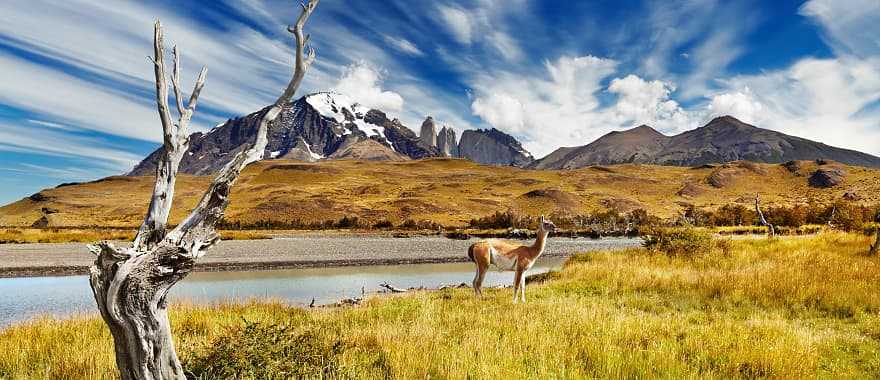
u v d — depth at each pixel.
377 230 102.62
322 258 38.22
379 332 8.07
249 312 11.54
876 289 11.72
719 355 7.09
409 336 7.79
